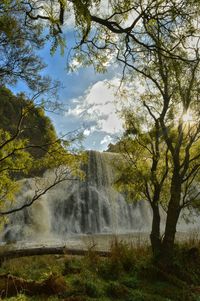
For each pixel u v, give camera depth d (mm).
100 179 38906
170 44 8289
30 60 9781
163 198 15477
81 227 37094
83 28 7152
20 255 14188
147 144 14352
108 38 8695
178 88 13734
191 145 14555
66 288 9836
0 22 7691
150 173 13805
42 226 34625
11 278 9367
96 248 19297
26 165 11508
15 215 33438
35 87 10156
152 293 10938
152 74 13750
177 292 11195
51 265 12922
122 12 7574
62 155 11367
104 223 37625
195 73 13156
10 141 10914
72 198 37594
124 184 14625
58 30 7539
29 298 8805
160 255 13078
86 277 11008
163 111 13938
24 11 7648
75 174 12133
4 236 32344
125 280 11391
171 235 13305
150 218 38812
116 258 12766
